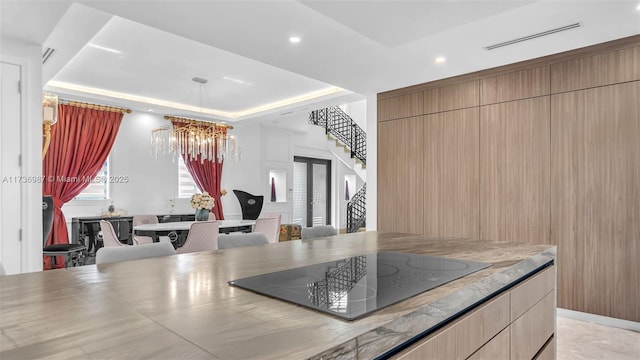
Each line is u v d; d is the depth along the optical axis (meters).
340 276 1.43
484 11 2.57
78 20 3.08
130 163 6.82
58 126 5.98
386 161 5.16
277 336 0.83
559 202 3.74
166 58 4.71
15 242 3.04
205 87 5.96
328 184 10.61
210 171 7.84
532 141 3.92
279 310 1.02
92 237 5.89
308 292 1.18
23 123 3.07
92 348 0.75
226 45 3.50
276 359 0.71
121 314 0.97
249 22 3.01
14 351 0.74
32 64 3.11
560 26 3.10
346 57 3.82
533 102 3.92
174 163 7.40
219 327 0.88
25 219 3.08
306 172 10.01
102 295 1.16
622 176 3.39
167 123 7.32
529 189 3.94
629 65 3.36
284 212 9.18
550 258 2.17
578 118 3.64
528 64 3.96
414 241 2.54
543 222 3.84
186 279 1.38
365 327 0.89
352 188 11.14
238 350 0.75
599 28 3.14
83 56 4.62
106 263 1.70
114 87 5.89
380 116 5.24
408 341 1.08
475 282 1.36
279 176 9.20
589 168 3.57
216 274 1.47
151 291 1.21
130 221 6.33
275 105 7.14
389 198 5.11
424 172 4.77
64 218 5.97
